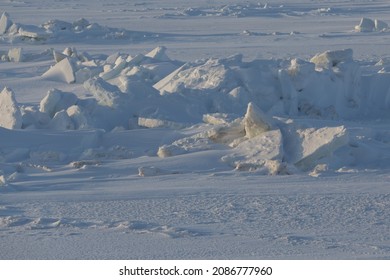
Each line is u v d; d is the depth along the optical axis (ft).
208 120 138.62
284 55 293.84
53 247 60.34
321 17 529.45
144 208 77.71
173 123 136.46
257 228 68.03
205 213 74.95
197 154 108.78
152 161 108.06
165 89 171.83
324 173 98.07
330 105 168.96
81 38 385.91
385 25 401.29
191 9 611.47
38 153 119.44
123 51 330.75
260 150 106.42
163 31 439.22
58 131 131.54
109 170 104.94
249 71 166.30
